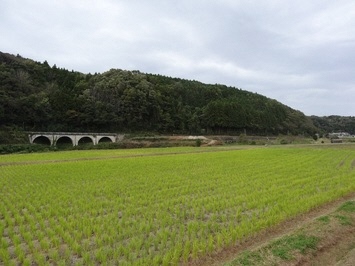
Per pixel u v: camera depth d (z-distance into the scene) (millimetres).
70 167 30281
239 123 112875
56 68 115375
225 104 112438
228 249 9992
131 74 106625
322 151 51375
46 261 8859
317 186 19625
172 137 85562
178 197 17062
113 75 104250
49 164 33312
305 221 12891
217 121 108125
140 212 14000
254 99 147375
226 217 13320
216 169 28047
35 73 103062
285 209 13578
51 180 22562
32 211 13945
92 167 30234
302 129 143625
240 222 12469
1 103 72625
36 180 22703
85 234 10930
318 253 9758
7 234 11328
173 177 23656
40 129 79188
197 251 9398
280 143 91500
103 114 87750
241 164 32000
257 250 9430
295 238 10398
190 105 124188
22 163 36406
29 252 9531
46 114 79625
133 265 8188
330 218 12453
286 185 19734
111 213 13617
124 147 73562
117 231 11203
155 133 95500
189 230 10992
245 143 89438
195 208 14344
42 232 10875
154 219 13008
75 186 20125
